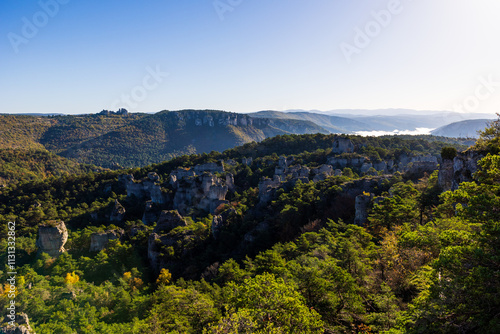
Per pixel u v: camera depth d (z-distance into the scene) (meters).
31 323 44.91
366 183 77.56
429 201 49.88
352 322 26.92
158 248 71.31
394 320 23.05
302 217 74.25
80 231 94.19
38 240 77.06
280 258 42.28
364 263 35.31
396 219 46.12
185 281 59.47
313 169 121.12
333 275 28.89
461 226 27.28
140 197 127.25
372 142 160.50
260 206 93.62
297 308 22.77
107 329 41.59
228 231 77.81
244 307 24.50
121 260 70.38
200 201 116.94
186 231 77.62
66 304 48.81
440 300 17.66
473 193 20.89
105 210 113.69
